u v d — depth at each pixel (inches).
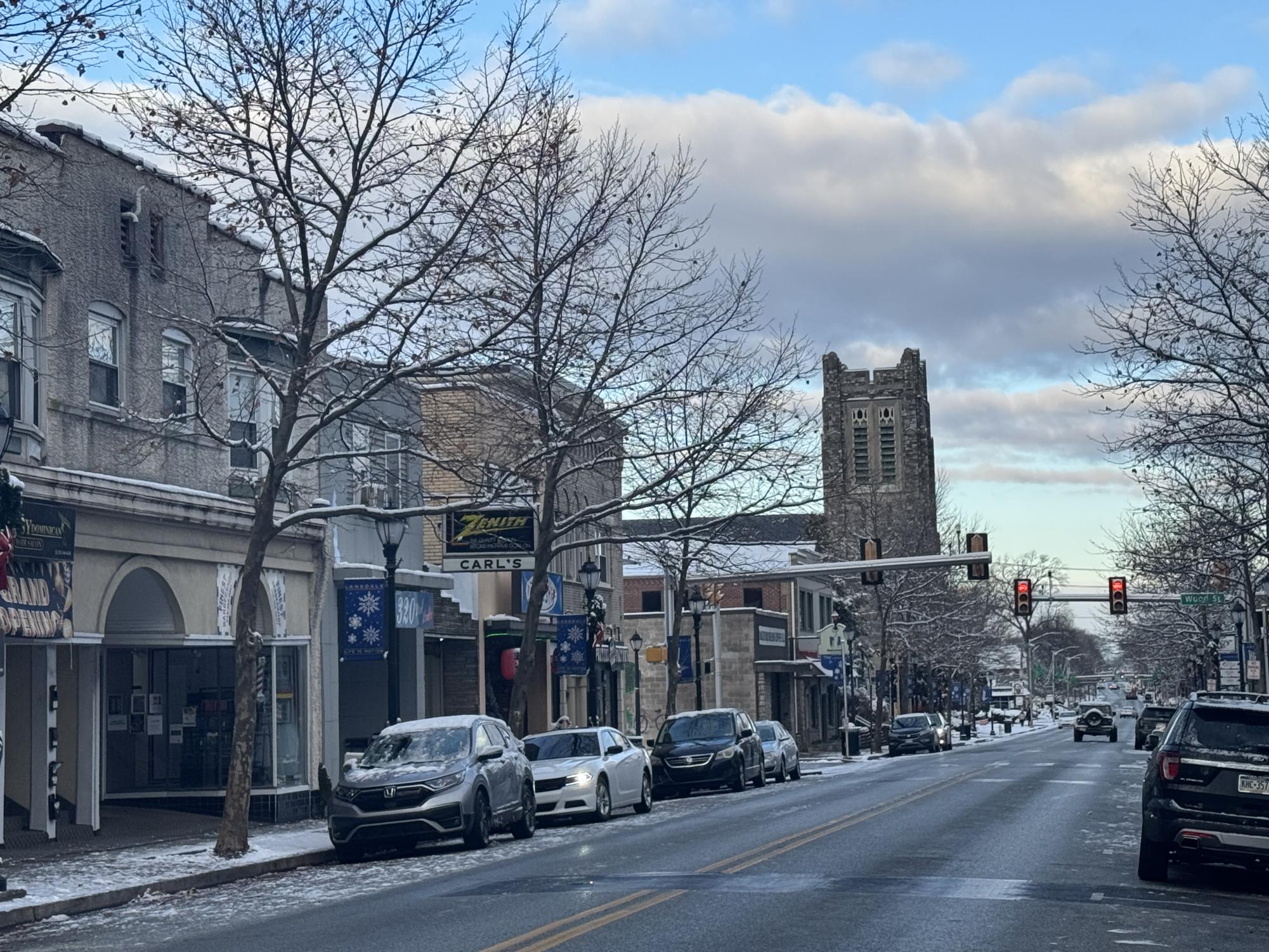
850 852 748.6
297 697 1178.6
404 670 1422.2
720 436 1187.9
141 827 1008.9
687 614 2657.5
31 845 871.1
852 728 2610.7
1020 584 2001.7
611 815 1172.5
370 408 1134.4
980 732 4505.4
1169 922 517.3
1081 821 941.8
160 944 513.7
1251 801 609.9
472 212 909.8
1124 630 3848.4
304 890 687.7
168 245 1024.9
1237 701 643.5
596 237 1056.8
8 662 906.7
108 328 964.6
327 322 1206.3
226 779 1106.1
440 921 532.7
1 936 565.6
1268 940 483.2
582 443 1188.5
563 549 1248.8
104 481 920.3
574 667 1573.6
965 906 546.0
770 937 472.4
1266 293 959.0
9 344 848.9
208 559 1053.2
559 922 514.0
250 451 1115.9
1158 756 635.5
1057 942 466.6
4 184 843.4
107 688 1111.0
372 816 838.5
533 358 990.4
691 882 629.9
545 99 917.2
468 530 1360.7
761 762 1562.5
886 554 2871.6
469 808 853.2
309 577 1205.7
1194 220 946.7
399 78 849.5
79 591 915.4
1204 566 1539.1
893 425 5073.8
